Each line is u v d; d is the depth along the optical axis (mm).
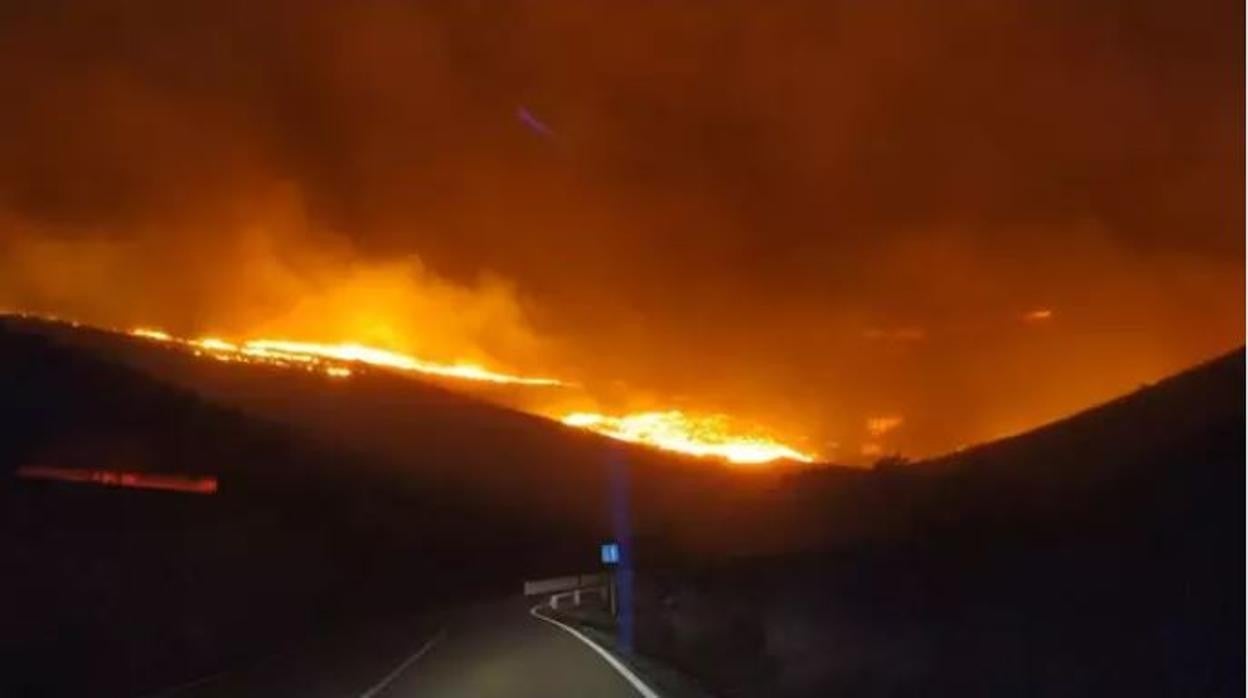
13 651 22562
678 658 26203
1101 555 15398
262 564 49812
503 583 119500
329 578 63375
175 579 35062
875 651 17203
